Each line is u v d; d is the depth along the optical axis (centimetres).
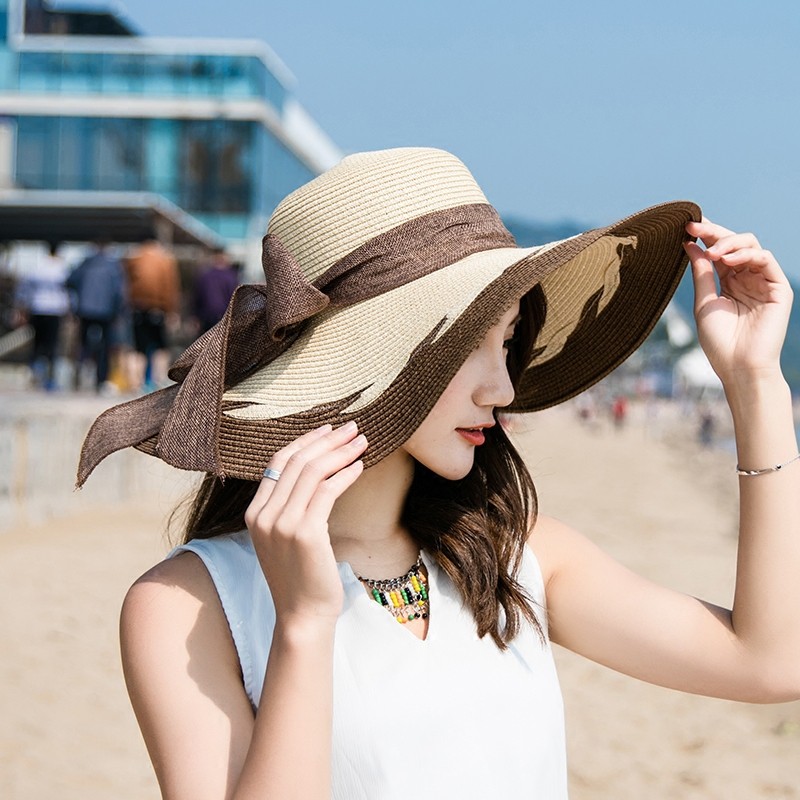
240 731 178
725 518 1897
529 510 215
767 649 201
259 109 3266
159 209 1989
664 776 585
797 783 577
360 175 200
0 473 1092
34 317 1872
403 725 184
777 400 205
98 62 3303
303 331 200
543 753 193
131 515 1228
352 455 175
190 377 183
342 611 192
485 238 202
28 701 598
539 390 245
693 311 216
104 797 484
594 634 212
